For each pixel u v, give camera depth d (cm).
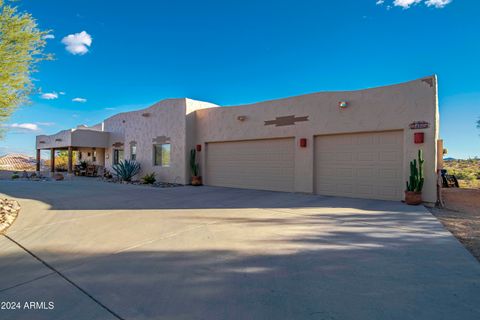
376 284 343
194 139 1614
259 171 1358
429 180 904
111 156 2342
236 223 665
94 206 898
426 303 297
